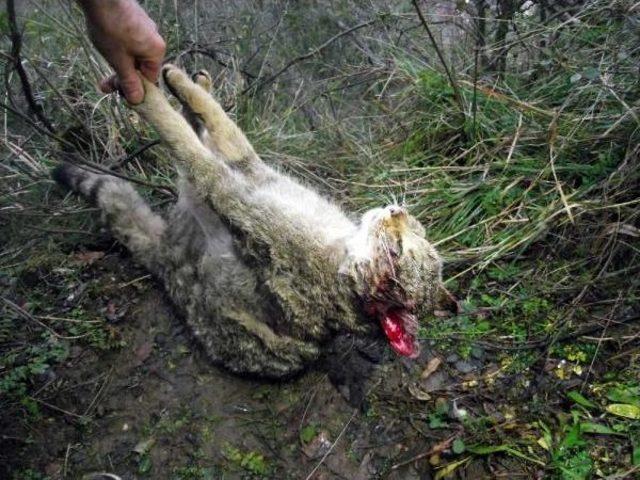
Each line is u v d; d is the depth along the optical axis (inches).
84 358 34.0
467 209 38.3
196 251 33.3
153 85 29.5
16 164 40.1
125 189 36.3
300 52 52.3
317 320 31.3
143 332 35.1
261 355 31.9
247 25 50.6
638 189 35.3
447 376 32.2
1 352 33.9
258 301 31.3
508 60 46.6
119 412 32.1
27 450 30.7
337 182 42.9
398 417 31.0
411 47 49.4
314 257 30.7
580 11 41.1
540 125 40.2
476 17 43.8
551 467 27.9
